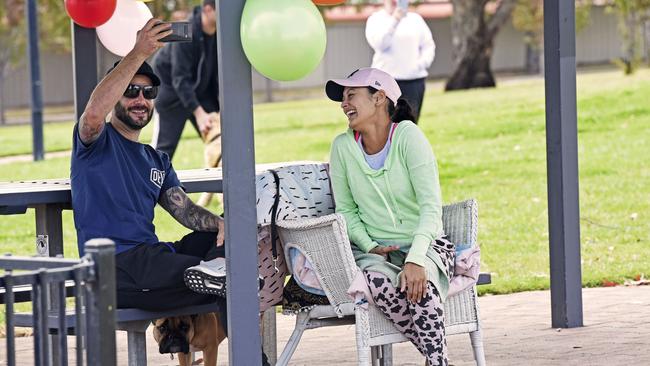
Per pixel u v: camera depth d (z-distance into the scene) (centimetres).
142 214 902
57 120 4947
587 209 1855
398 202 877
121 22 1112
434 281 837
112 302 613
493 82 4556
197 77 1791
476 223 899
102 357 610
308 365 1025
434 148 2588
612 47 7312
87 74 1142
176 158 2702
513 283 1379
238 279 796
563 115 1097
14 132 4188
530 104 3203
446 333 866
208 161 1808
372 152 887
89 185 888
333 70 6875
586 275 1402
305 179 913
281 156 2634
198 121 1788
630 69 4109
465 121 2972
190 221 931
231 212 789
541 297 1314
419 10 7212
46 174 2589
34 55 2891
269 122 3416
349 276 823
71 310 871
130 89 901
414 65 2030
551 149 1110
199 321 927
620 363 967
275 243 875
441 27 7288
